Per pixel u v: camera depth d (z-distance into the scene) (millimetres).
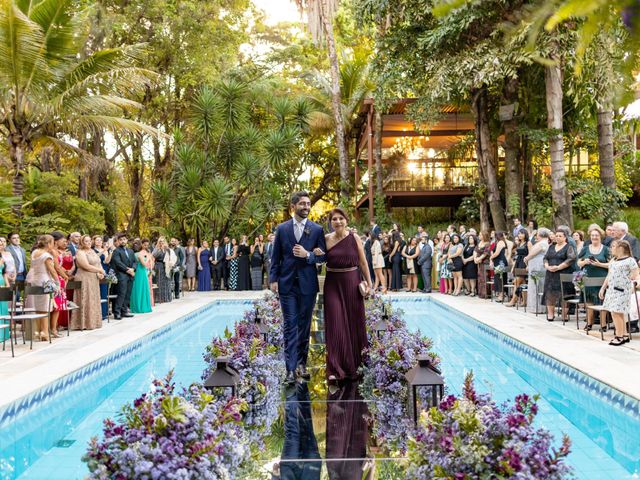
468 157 21953
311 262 5715
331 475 3428
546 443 2535
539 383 5875
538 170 18438
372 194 21812
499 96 16922
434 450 2658
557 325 9148
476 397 2924
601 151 14539
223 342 5453
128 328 9586
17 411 4949
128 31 21672
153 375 6617
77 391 5988
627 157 18594
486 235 14250
